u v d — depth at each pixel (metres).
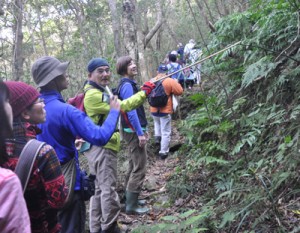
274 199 3.28
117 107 2.79
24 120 2.12
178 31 16.36
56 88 2.88
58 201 2.04
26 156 1.93
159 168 5.99
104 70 3.61
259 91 4.73
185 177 4.76
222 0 7.50
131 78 4.44
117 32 9.66
